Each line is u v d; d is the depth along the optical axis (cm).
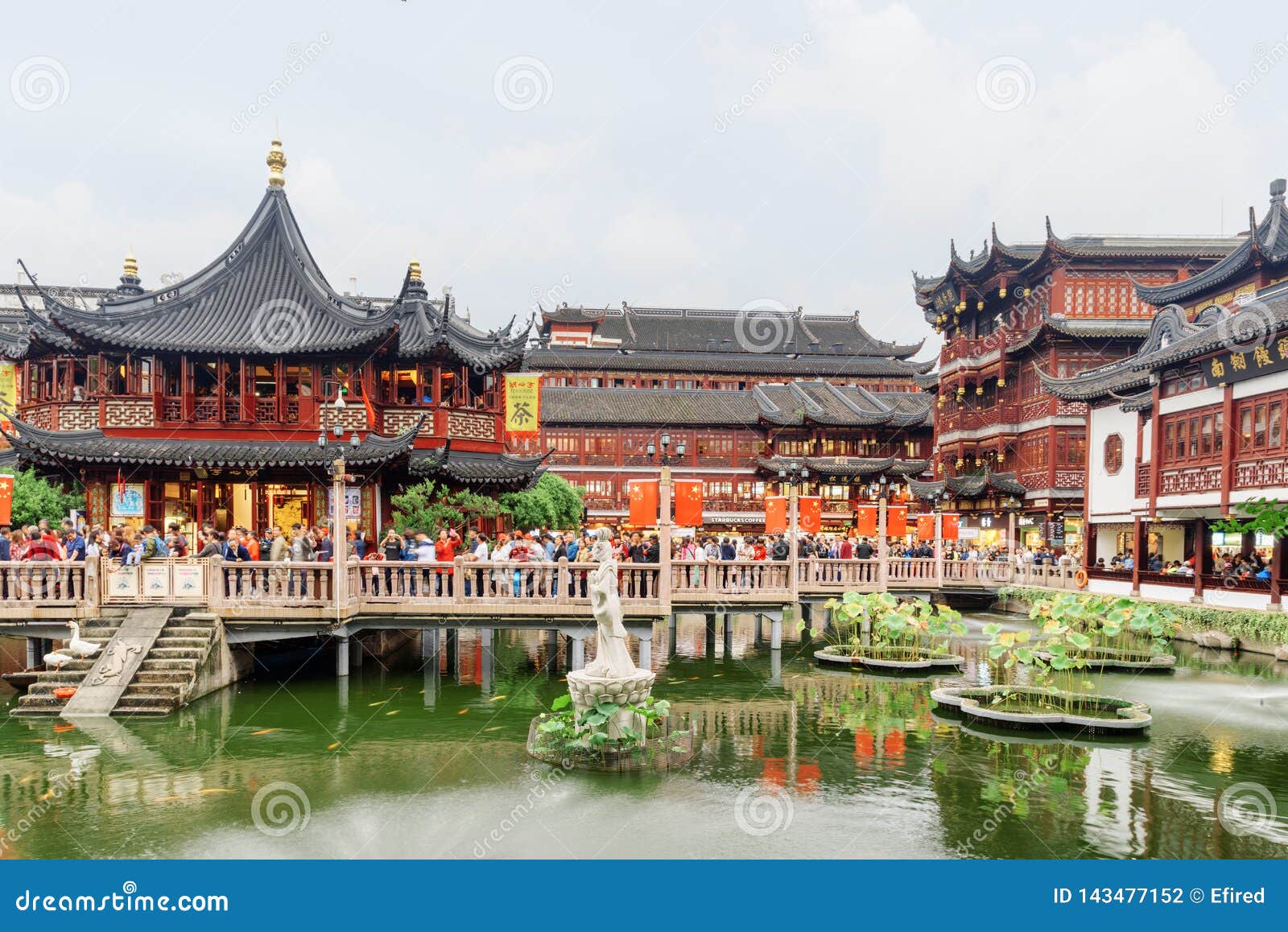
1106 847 1081
